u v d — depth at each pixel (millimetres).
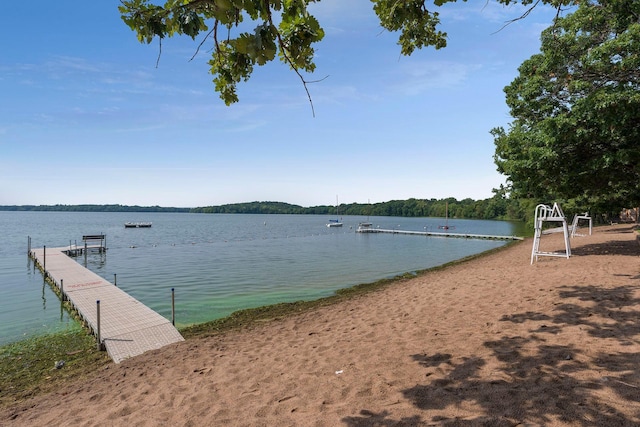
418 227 96750
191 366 7109
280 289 18719
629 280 9016
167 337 9945
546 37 11570
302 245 47125
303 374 5684
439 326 7230
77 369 8461
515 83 15688
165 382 6340
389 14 3408
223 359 7285
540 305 7621
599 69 9953
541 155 12836
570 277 10172
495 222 131375
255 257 33938
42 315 13977
